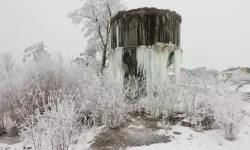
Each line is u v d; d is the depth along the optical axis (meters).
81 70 6.66
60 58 6.34
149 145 3.81
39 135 3.26
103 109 4.62
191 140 4.03
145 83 6.74
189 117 5.26
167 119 5.36
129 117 5.41
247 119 4.92
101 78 5.68
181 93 5.84
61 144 3.12
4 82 5.09
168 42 7.14
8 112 5.23
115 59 7.53
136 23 7.01
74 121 3.72
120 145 3.82
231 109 3.99
